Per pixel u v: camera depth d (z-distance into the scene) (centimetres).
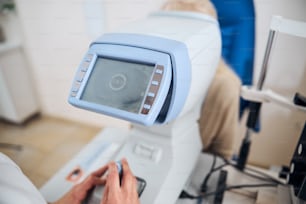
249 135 71
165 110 42
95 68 43
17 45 161
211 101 83
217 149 91
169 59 38
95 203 50
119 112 38
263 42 74
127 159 56
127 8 101
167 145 54
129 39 42
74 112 174
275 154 88
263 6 70
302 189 49
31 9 136
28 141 166
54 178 71
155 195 49
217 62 58
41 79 172
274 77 76
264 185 67
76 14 121
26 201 31
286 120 79
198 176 71
